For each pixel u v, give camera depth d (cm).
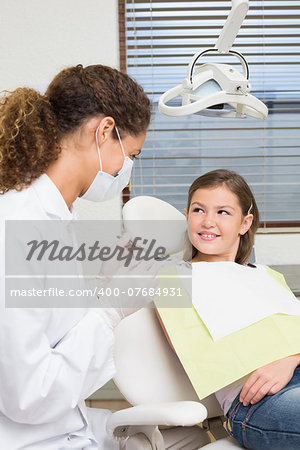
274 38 203
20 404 86
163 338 125
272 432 103
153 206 139
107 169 102
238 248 149
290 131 210
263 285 134
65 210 98
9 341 84
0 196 95
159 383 120
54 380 88
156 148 210
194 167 212
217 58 204
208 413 125
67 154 98
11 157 94
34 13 186
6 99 99
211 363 115
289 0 200
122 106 99
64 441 97
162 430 123
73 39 189
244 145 211
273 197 214
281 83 206
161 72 205
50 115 96
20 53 188
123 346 121
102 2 187
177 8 200
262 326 122
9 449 91
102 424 115
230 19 131
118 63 195
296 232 209
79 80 98
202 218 139
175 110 133
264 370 112
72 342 92
